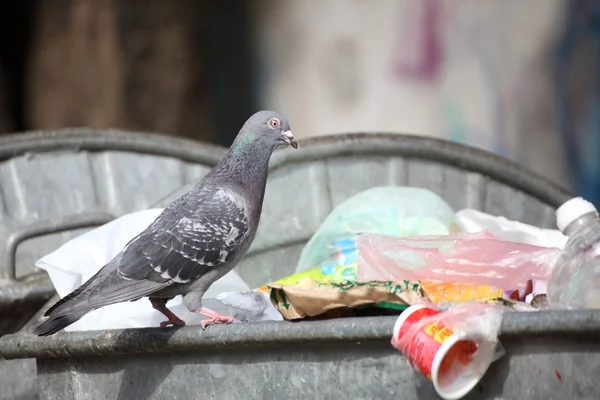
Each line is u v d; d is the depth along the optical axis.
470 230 7.15
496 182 8.41
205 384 5.38
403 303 5.12
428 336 4.52
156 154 8.65
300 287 5.27
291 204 7.96
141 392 5.61
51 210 8.24
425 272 5.63
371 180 8.16
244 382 5.25
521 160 16.78
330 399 5.00
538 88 16.80
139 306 6.31
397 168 8.21
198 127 15.38
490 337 4.48
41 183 8.26
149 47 14.91
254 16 18.06
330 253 6.91
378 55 17.22
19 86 15.35
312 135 17.75
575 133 16.75
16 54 15.34
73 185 8.38
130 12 14.79
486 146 16.80
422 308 4.69
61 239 8.02
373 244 5.75
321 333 4.88
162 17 14.97
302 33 17.75
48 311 5.41
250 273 7.82
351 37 17.34
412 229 6.89
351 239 6.88
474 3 16.75
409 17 16.97
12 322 7.31
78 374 5.84
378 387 4.87
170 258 5.60
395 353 4.80
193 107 15.32
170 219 5.73
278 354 5.12
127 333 5.50
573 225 5.45
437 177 8.30
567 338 4.43
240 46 18.12
